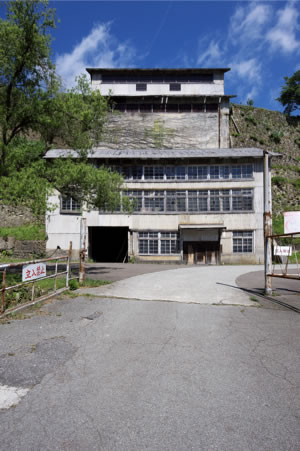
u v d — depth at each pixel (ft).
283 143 158.10
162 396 10.61
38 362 13.21
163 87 119.75
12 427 8.79
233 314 22.12
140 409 9.78
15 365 12.84
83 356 14.03
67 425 8.92
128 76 120.26
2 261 71.56
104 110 47.50
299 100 189.06
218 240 79.36
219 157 79.25
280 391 11.06
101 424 8.98
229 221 79.61
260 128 160.66
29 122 44.42
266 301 26.73
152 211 80.53
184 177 81.51
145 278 42.29
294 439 8.36
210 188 80.59
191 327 18.80
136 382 11.63
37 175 39.93
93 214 79.20
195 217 80.12
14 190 34.78
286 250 28.50
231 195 80.38
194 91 119.14
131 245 79.20
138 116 118.21
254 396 10.69
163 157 79.41
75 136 46.65
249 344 15.92
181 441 8.24
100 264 70.13
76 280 32.65
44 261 25.20
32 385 11.26
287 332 17.97
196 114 118.11
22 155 39.99
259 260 78.13
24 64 40.96
